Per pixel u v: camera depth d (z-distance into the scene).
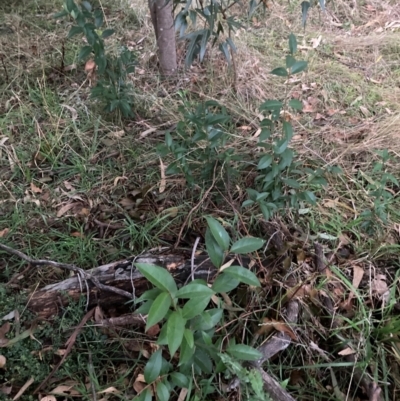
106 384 1.50
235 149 2.29
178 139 2.41
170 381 1.36
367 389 1.44
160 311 1.06
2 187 2.18
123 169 2.25
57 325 1.59
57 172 2.28
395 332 1.56
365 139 2.40
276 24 3.37
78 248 1.89
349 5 3.59
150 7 2.64
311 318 1.61
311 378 1.50
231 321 1.56
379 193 1.88
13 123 2.51
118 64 2.43
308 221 1.97
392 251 1.86
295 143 2.38
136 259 1.68
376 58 3.09
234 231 1.81
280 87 2.82
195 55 2.18
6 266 1.81
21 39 3.12
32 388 1.50
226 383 1.45
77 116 2.55
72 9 2.23
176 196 2.09
